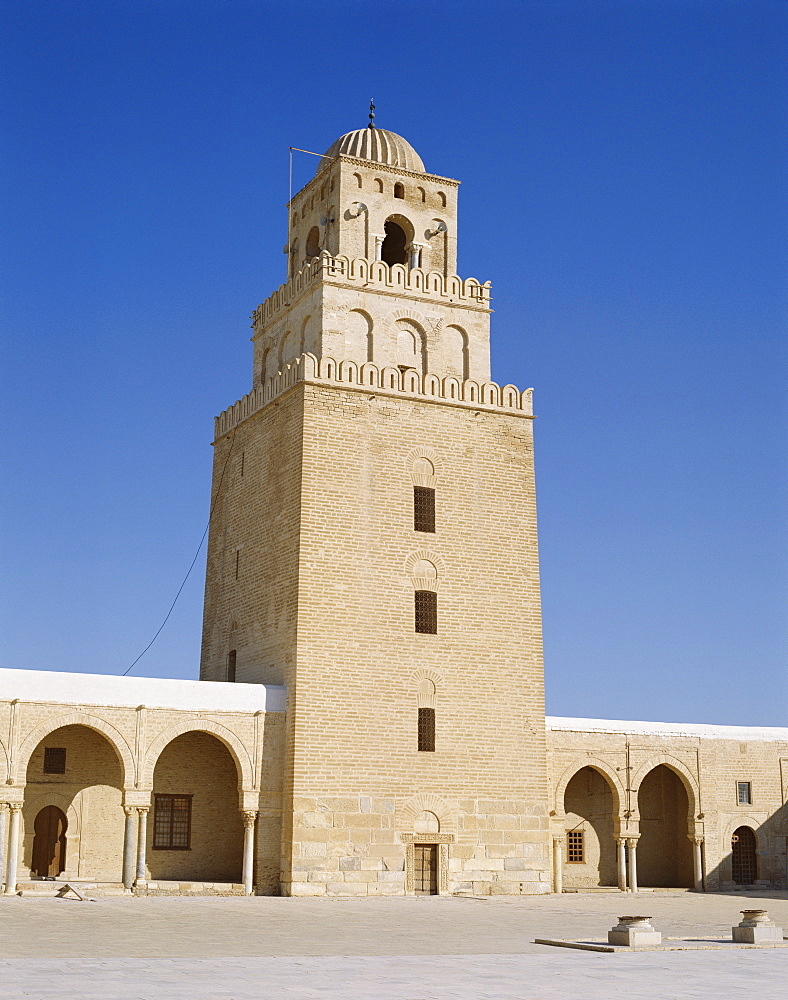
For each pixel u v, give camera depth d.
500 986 20.53
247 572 47.69
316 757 42.47
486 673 46.03
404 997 19.00
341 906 38.00
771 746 51.91
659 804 53.00
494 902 40.97
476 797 44.81
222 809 45.56
